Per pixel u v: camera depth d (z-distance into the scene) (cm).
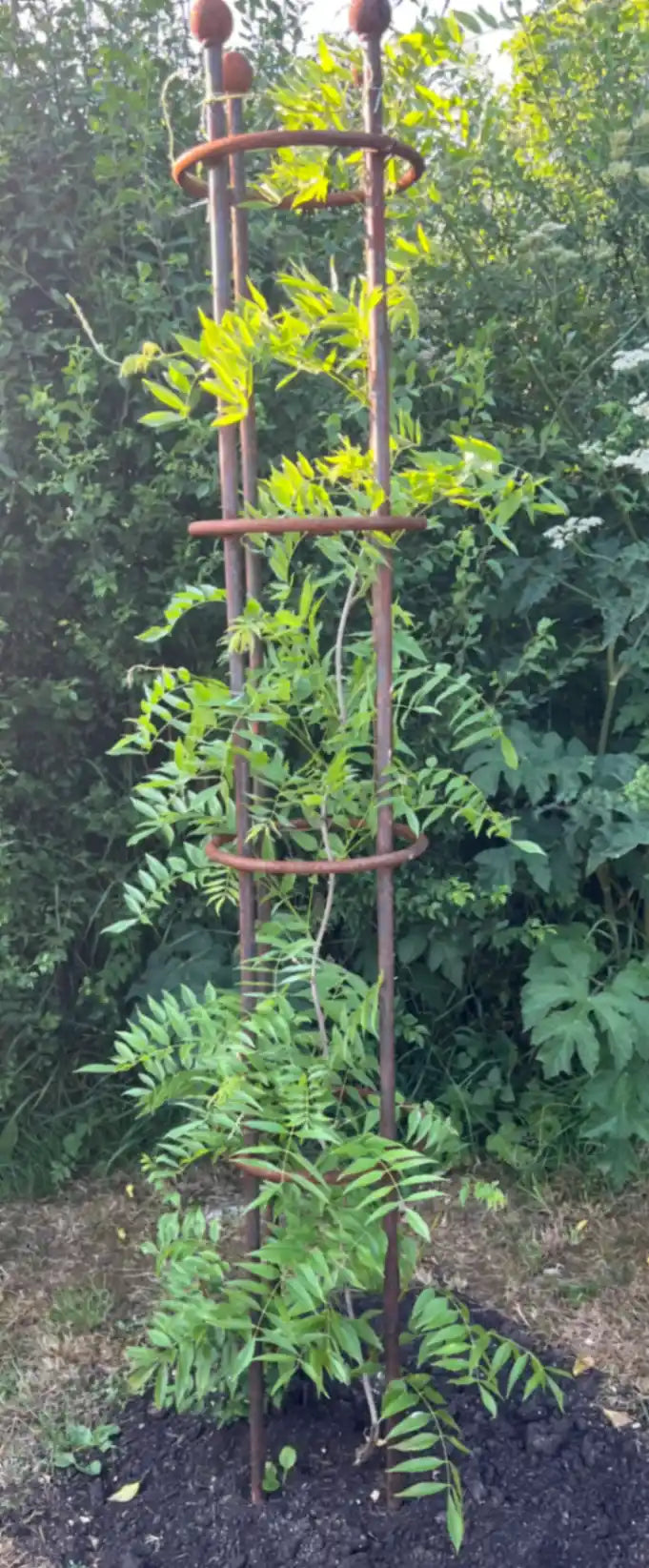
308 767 204
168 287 323
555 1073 306
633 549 314
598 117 346
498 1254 296
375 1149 177
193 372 183
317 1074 185
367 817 199
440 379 332
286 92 194
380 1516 202
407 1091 356
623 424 312
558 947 323
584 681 365
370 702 198
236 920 350
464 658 332
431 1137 193
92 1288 284
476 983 367
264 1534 199
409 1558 193
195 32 180
